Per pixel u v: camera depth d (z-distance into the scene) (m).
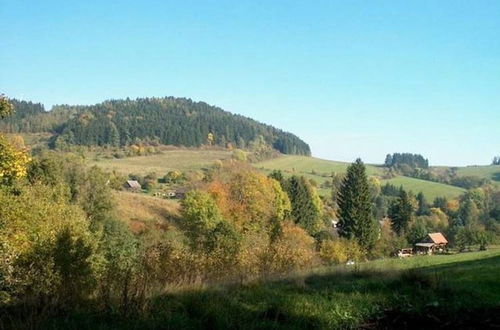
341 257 49.03
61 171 52.69
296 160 191.00
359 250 53.38
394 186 154.50
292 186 90.94
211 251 15.29
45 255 8.93
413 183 169.88
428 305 10.06
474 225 100.88
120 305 8.38
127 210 74.31
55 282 8.70
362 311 9.94
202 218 64.50
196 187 94.69
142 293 8.72
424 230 97.00
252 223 74.44
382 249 80.31
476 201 130.12
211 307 8.88
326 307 10.05
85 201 52.81
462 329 8.84
